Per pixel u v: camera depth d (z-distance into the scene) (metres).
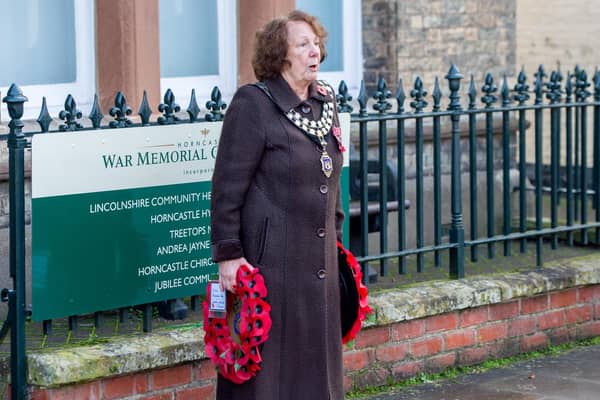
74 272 5.55
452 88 7.07
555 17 13.64
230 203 4.83
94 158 5.55
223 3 8.10
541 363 7.05
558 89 7.81
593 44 13.37
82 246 5.57
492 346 7.01
